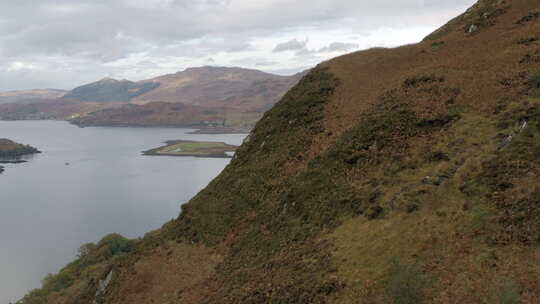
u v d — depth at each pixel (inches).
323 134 2114.9
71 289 3056.1
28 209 7047.2
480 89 1625.2
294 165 2031.3
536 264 822.5
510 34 2090.3
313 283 1119.0
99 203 7342.5
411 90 1897.1
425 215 1133.7
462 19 2952.8
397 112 1745.8
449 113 1552.7
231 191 2267.5
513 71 1624.0
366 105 2087.8
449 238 1007.6
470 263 906.7
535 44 1811.0
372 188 1417.3
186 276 1752.0
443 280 898.7
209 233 2011.6
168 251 2062.0
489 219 995.9
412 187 1278.3
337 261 1170.6
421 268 962.7
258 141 2630.4
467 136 1373.0
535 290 765.9
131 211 6791.3
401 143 1551.4
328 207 1496.1
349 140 1802.4
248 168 2369.6
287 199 1736.0
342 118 2162.9
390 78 2299.5
